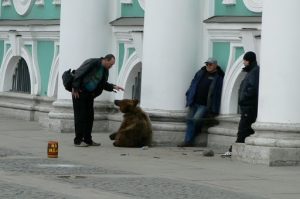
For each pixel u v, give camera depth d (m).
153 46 22.98
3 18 31.06
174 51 22.84
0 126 27.03
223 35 22.58
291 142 19.22
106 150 21.47
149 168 18.39
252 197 15.12
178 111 22.92
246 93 20.52
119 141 22.25
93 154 20.58
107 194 14.79
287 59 19.38
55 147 19.66
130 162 19.27
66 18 25.80
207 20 22.84
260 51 20.31
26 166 17.98
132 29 25.23
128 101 22.38
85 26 25.69
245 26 22.00
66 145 22.33
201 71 22.70
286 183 16.84
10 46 30.33
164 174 17.55
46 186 15.45
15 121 28.88
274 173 18.12
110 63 22.28
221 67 22.73
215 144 22.55
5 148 21.09
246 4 22.23
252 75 20.56
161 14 22.86
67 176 16.73
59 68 26.05
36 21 29.14
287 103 19.41
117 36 25.83
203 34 23.05
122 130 22.30
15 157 19.42
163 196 14.80
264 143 19.27
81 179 16.39
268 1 19.55
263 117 19.64
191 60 22.98
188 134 22.67
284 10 19.36
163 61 22.89
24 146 21.64
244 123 20.58
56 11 28.50
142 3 25.27
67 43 25.78
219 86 22.59
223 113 22.53
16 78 30.69
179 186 15.99
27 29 29.30
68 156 20.00
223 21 22.42
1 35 30.77
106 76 22.30
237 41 22.33
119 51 25.86
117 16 25.91
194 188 15.84
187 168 18.53
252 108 20.52
